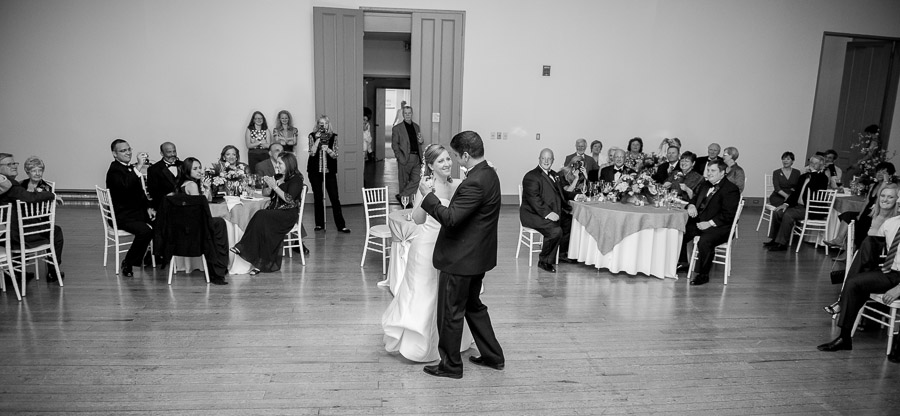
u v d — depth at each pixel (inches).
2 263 179.9
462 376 138.0
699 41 383.6
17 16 329.4
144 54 339.0
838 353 157.9
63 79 337.7
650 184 234.1
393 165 582.9
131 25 335.6
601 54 376.5
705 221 218.5
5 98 336.8
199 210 195.2
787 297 205.9
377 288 202.7
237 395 126.9
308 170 289.3
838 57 471.8
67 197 347.6
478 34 363.6
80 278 205.9
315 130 289.1
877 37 402.6
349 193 361.4
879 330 175.3
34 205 195.2
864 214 203.3
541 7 366.0
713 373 144.0
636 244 218.5
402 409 123.0
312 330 163.8
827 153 329.4
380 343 156.3
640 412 124.7
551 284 212.4
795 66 397.1
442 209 122.1
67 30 333.1
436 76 362.9
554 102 378.0
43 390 126.9
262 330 163.0
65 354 144.7
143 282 203.5
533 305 189.6
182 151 350.3
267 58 346.9
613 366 146.3
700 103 391.5
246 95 349.1
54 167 346.3
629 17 374.3
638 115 386.6
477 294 137.8
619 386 135.9
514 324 172.7
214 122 349.7
